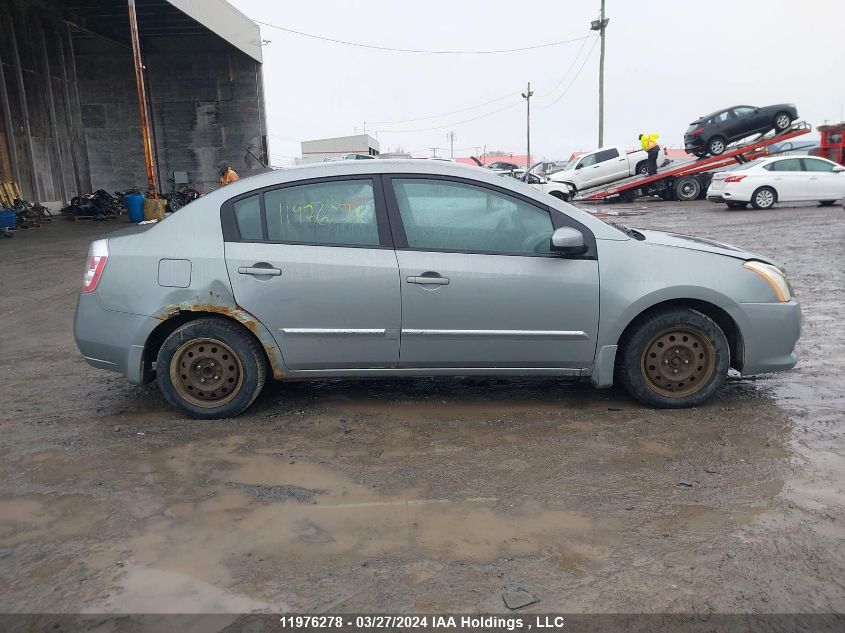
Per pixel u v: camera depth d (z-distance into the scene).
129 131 31.05
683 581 2.64
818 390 4.92
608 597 2.55
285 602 2.54
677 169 27.52
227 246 4.34
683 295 4.35
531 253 4.35
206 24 25.48
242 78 31.45
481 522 3.11
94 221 22.39
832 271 10.04
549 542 2.93
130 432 4.28
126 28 28.62
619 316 4.34
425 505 3.28
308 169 4.44
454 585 2.63
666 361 4.49
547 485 3.47
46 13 24.73
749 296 4.42
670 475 3.55
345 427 4.30
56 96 25.64
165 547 2.93
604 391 4.95
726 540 2.92
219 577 2.71
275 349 4.36
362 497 3.37
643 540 2.93
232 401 4.45
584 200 29.88
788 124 26.72
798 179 21.56
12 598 2.59
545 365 4.45
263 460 3.83
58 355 6.26
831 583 2.61
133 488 3.50
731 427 4.21
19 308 8.48
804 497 3.29
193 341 4.39
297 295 4.29
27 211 20.33
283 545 2.93
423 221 4.37
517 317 4.32
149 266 4.34
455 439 4.09
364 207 4.38
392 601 2.54
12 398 5.01
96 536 3.03
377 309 4.30
